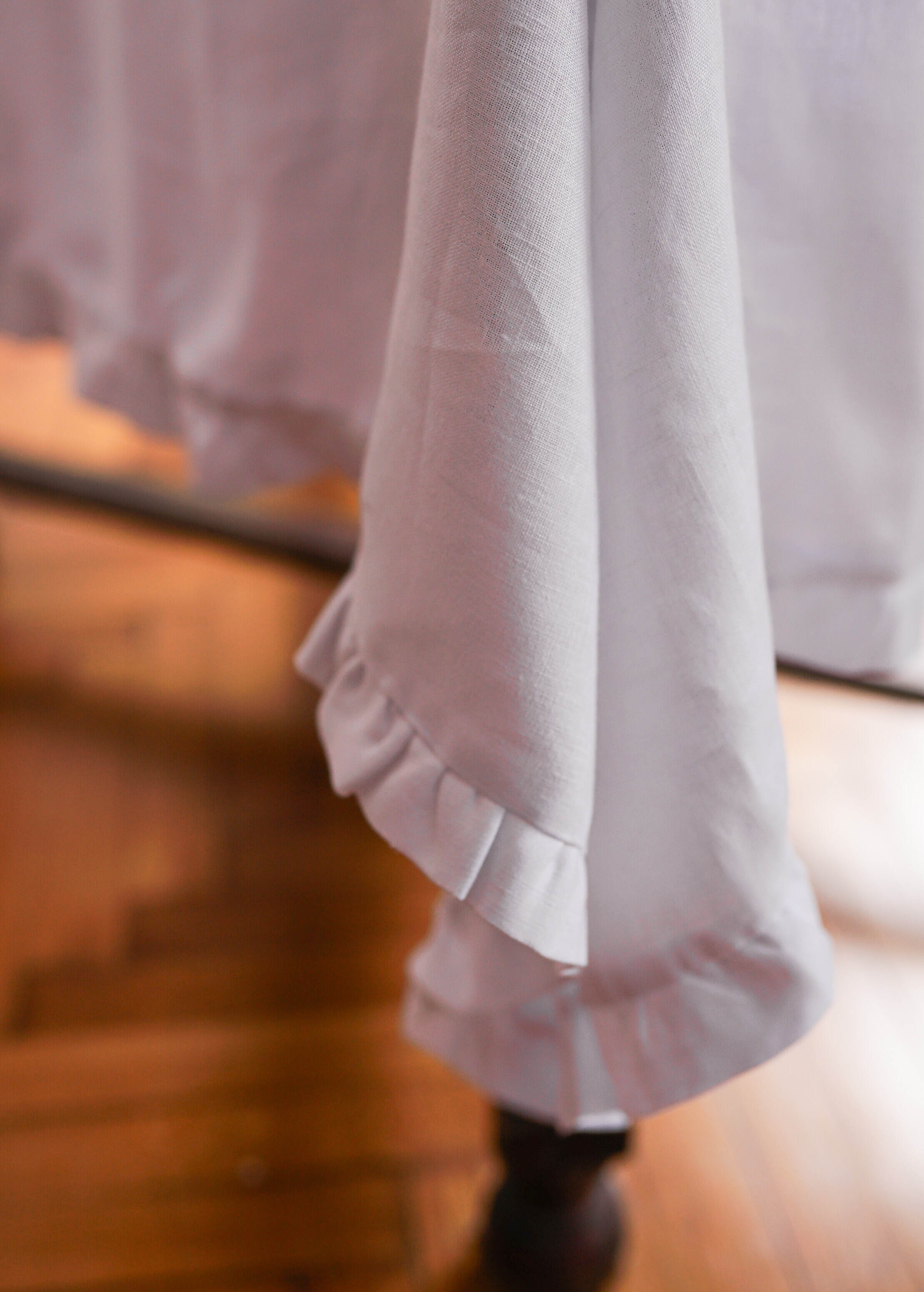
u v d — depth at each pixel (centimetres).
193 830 195
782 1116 157
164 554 249
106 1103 158
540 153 93
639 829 104
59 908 183
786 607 114
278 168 115
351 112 112
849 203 103
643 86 93
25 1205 148
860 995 170
